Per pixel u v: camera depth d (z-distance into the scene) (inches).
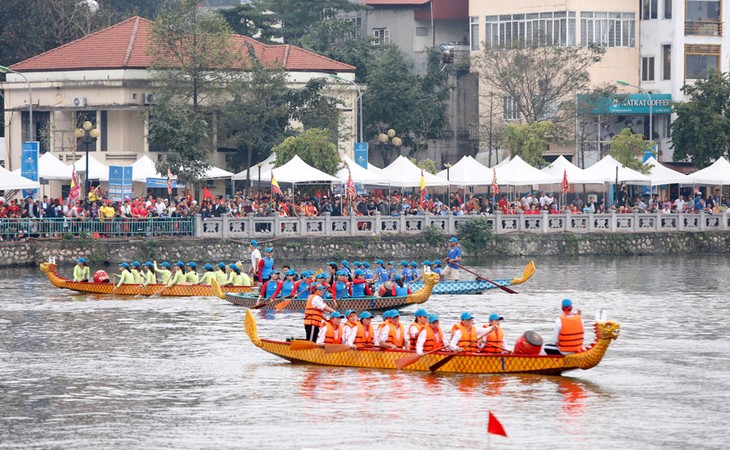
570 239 5393.7
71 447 1913.1
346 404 2171.5
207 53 5905.5
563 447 1900.8
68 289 3976.4
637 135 6274.6
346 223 5073.8
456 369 2427.4
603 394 2252.7
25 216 4729.3
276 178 5039.4
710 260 5216.5
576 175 5625.0
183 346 2810.0
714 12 7209.6
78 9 7534.5
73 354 2704.2
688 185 6879.9
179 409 2149.4
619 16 7199.8
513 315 3336.6
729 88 6560.0
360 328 2546.8
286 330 3041.3
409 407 2145.7
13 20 7347.4
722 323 3201.3
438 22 7790.4
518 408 2139.5
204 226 4886.8
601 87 7047.2
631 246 5487.2
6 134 6284.5
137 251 4729.3
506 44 7003.0
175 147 5182.1
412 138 7278.5
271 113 5925.2
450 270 3993.6
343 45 7401.6
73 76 6058.1
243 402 2198.6
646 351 2733.8
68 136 6087.6
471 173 5502.0
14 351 2746.1
